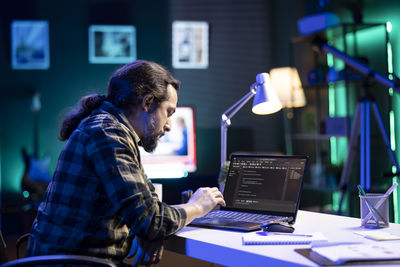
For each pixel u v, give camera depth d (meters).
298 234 1.51
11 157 4.81
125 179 1.42
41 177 4.58
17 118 4.83
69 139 1.52
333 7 4.52
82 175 1.47
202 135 5.17
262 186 1.87
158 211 1.46
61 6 4.89
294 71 4.75
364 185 3.65
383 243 1.37
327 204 4.70
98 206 1.47
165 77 1.64
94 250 1.47
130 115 1.60
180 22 5.11
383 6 3.98
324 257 1.21
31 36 4.85
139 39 5.03
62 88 4.90
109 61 4.97
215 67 5.20
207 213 1.78
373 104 3.65
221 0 5.20
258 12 5.26
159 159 3.56
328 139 4.78
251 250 1.34
